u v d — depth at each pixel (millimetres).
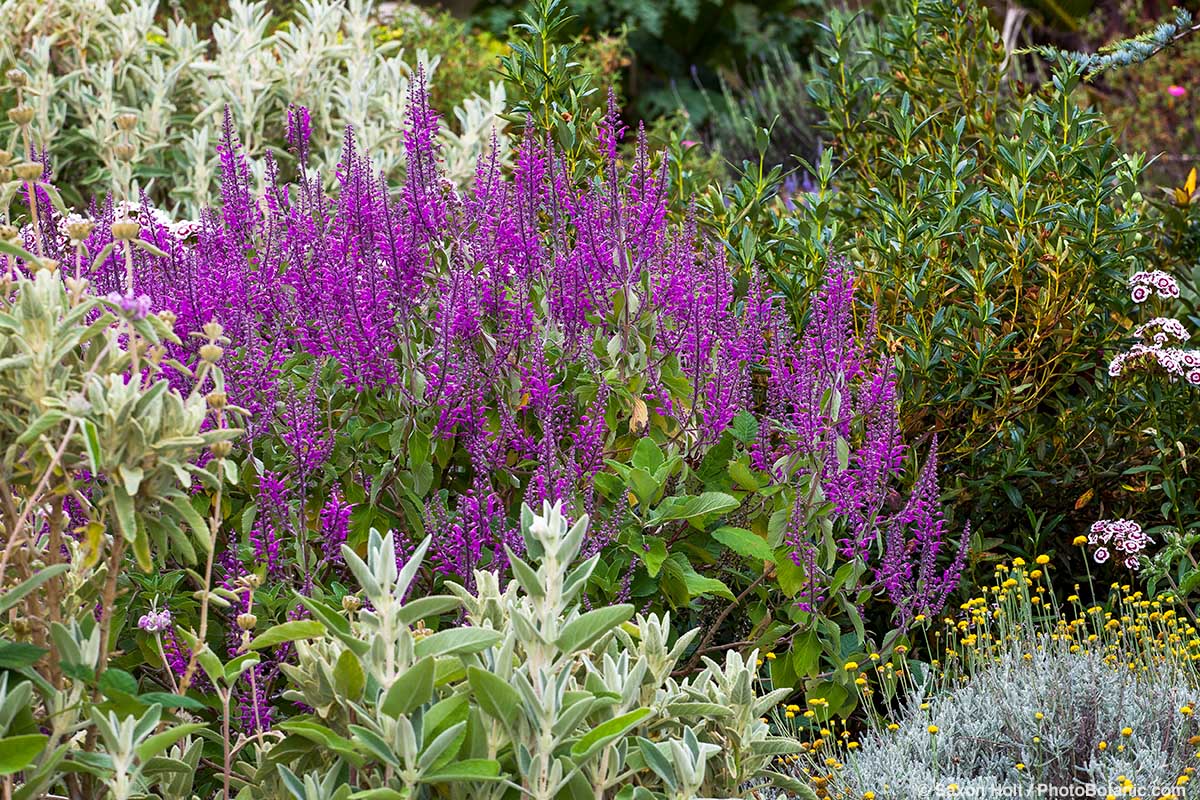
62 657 2205
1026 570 4496
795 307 4379
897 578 3518
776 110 9547
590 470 3338
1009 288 4668
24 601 2393
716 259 3559
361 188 3521
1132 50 4750
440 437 3389
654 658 2602
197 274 3426
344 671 2275
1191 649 3766
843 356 3535
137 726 2213
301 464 3066
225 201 3896
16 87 5418
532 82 4613
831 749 3553
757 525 3691
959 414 4617
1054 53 4895
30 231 3465
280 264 3662
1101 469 4531
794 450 3537
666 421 3707
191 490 3133
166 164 5973
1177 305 4988
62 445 2082
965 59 5562
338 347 3334
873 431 3494
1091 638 3889
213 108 5871
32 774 2232
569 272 3523
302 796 2344
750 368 4035
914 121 4969
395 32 8148
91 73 5809
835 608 3895
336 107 6332
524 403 3506
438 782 2334
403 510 3496
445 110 8117
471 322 3348
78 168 5938
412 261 3414
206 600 2391
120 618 2859
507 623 2602
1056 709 3344
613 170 3531
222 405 2354
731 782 2652
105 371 2309
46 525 2656
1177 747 3195
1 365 2131
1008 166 4547
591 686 2461
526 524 2512
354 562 2316
